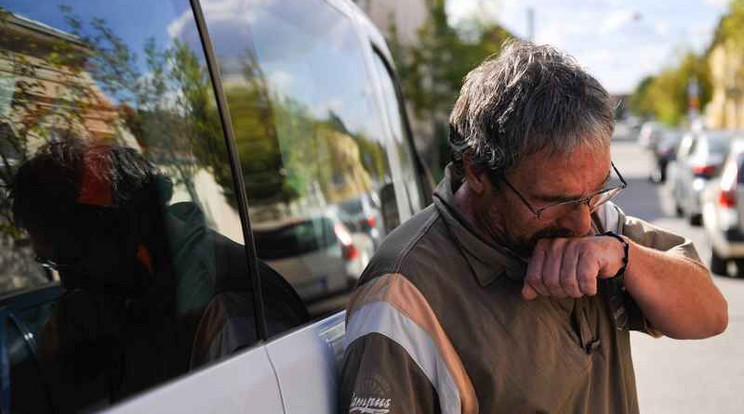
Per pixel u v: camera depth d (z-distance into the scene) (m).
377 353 1.53
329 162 2.21
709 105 68.19
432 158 18.44
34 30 1.27
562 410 1.64
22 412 1.16
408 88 18.83
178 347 1.36
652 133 50.44
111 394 1.23
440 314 1.58
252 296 1.57
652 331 1.85
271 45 1.95
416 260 1.60
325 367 1.67
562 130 1.47
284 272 1.73
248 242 1.61
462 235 1.61
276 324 1.62
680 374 6.03
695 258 1.86
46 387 1.18
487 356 1.57
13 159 1.23
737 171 9.66
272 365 1.51
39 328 1.20
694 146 16.22
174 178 1.47
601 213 1.91
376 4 18.23
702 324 1.79
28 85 1.26
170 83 1.49
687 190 15.42
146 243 1.38
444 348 1.55
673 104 69.81
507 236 1.62
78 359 1.23
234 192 1.61
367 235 2.39
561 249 1.58
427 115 19.08
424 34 19.11
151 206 1.41
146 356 1.31
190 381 1.33
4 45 1.24
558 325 1.66
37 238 1.23
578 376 1.67
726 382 5.80
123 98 1.40
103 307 1.28
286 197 1.84
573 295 1.57
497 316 1.60
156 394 1.26
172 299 1.39
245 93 1.74
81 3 1.35
